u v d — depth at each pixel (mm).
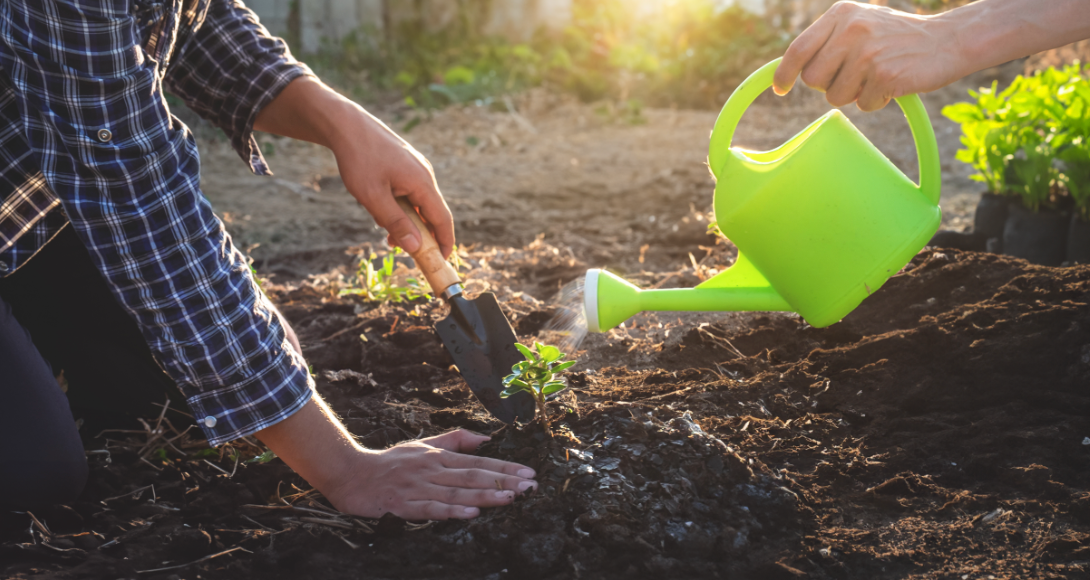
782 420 1602
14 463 1304
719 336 2016
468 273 2746
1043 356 1671
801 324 2033
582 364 1967
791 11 8867
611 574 1173
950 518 1295
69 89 1120
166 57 1405
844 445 1515
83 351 1682
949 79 1195
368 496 1301
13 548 1205
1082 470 1384
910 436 1523
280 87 1622
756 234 1271
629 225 3877
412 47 8398
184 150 1243
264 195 4508
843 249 1232
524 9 9273
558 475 1309
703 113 6922
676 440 1375
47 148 1146
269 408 1265
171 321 1225
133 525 1324
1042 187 2992
